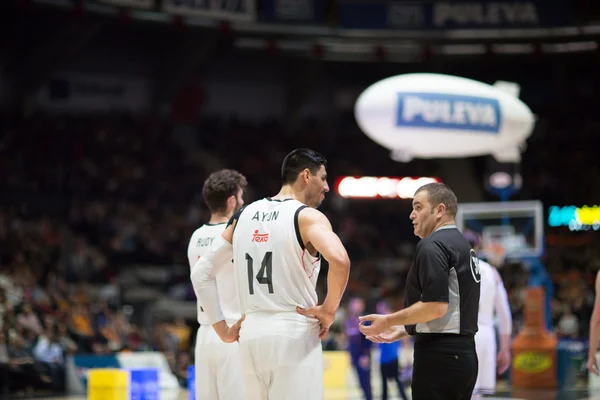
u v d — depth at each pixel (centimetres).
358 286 2714
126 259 2741
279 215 568
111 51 3294
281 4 2552
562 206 3447
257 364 565
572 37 2562
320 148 3588
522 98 3722
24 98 3112
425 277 575
